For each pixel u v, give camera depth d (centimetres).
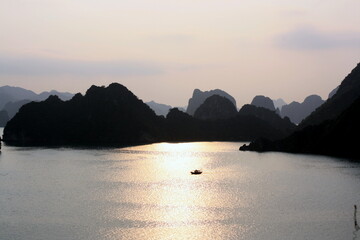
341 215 7912
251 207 8588
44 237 6738
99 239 6625
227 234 6856
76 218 7788
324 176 12612
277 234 6838
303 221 7538
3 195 9906
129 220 7650
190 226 7288
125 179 12300
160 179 12319
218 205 8794
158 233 6912
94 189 10631
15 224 7425
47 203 9019
